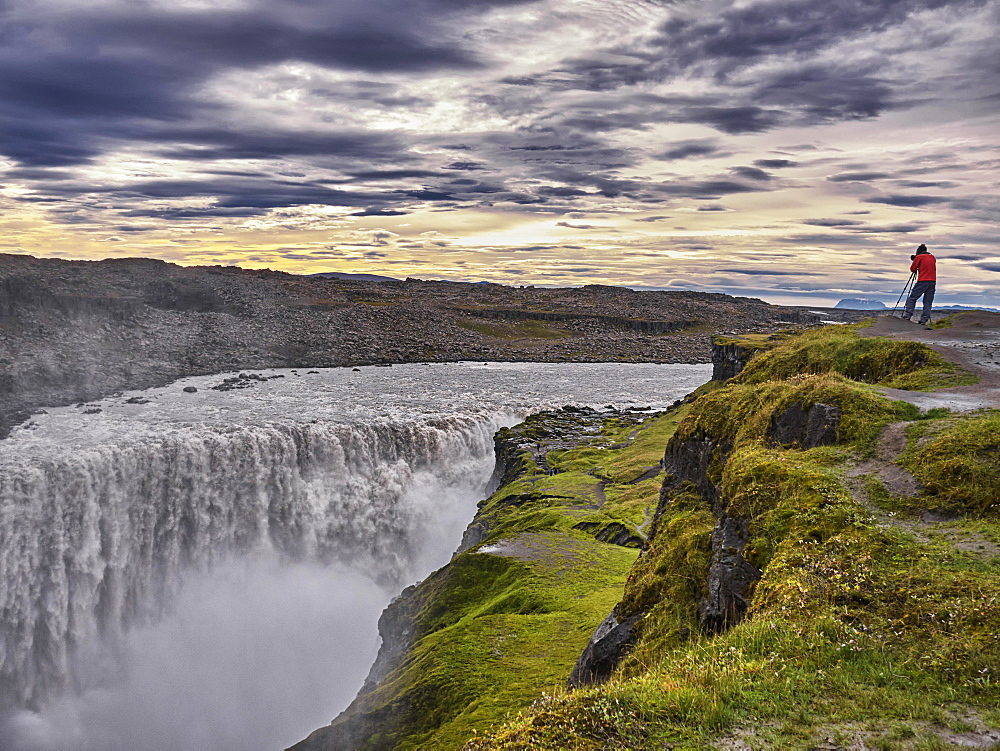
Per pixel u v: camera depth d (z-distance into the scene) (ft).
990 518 41.83
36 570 189.47
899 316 129.59
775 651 34.35
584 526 141.90
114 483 207.21
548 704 33.19
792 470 52.60
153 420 266.57
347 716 80.79
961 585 35.22
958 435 50.88
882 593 36.29
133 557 211.82
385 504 261.44
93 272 654.12
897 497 46.60
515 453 249.14
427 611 111.24
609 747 28.45
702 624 47.01
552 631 85.05
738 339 291.99
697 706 30.55
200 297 627.46
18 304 449.48
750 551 46.50
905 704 28.60
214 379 393.70
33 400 298.97
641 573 61.00
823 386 65.72
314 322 637.30
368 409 317.63
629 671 48.26
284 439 242.17
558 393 414.62
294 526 243.40
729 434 71.77
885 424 57.88
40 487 190.39
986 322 114.01
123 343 456.04
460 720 66.28
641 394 419.54
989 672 29.48
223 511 229.04
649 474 189.98
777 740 27.58
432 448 280.31
